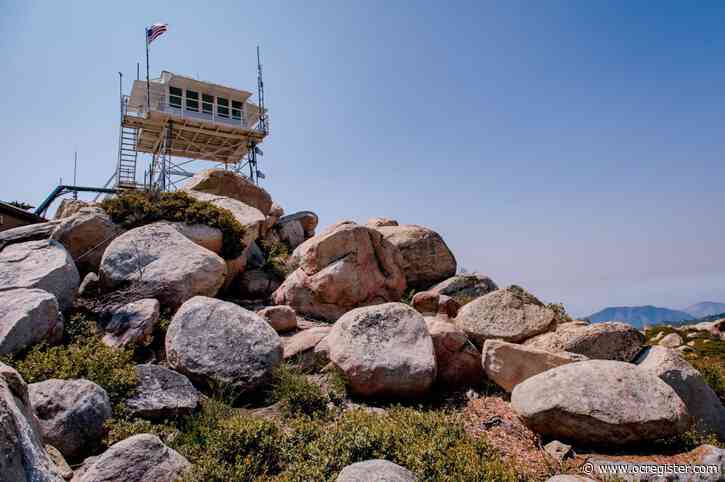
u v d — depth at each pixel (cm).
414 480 577
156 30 3152
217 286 1375
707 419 870
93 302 1269
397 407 862
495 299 1185
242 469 634
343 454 645
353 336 1000
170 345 1002
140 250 1365
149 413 791
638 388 785
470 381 1020
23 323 924
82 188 2845
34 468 450
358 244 1535
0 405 438
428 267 1848
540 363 926
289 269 1805
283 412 866
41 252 1279
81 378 821
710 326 2944
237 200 2133
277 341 1023
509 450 736
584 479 608
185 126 3198
